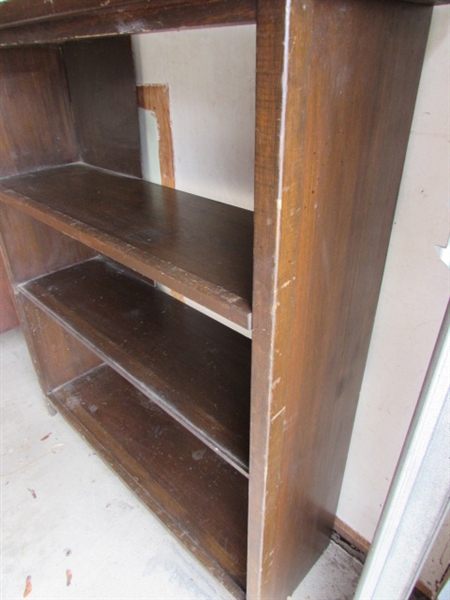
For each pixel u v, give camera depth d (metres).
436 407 0.53
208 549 1.03
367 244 0.69
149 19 0.51
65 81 1.21
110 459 1.28
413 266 0.77
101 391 1.54
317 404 0.75
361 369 0.90
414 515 0.64
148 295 1.29
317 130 0.46
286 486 0.76
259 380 0.58
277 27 0.37
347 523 1.17
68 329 1.14
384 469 1.01
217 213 0.94
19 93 1.13
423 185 0.70
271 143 0.42
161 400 0.89
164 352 1.04
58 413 1.57
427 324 0.80
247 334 1.12
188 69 0.95
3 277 1.86
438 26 0.60
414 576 0.72
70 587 1.08
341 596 1.05
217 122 0.96
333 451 0.94
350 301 0.71
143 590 1.07
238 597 0.93
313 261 0.56
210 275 0.65
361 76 0.50
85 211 0.94
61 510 1.25
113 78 1.08
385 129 0.60
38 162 1.23
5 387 1.70
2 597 1.05
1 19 0.72
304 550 1.01
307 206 0.50
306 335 0.62
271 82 0.40
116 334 1.11
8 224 1.25
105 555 1.14
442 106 0.64
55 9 0.60
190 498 1.15
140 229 0.84
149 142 1.13
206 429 0.81
